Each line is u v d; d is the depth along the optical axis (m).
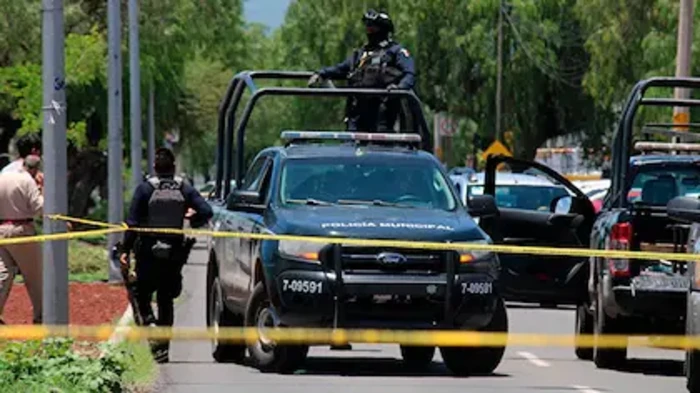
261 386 37.97
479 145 177.88
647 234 42.59
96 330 40.97
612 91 131.38
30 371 33.47
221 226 46.59
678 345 40.97
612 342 42.97
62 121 39.59
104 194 150.25
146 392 36.69
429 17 168.00
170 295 43.22
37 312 49.25
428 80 169.12
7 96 98.94
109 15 75.94
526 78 168.25
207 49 154.38
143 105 134.88
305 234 39.34
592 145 173.88
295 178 42.38
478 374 41.56
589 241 48.06
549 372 42.91
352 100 49.66
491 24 167.62
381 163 43.06
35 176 48.94
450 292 39.38
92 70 101.50
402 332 39.31
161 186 42.84
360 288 39.00
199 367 42.34
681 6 94.88
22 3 106.50
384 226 39.62
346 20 167.12
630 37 130.12
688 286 36.91
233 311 44.38
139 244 42.66
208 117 171.88
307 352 46.50
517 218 49.12
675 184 46.28
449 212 41.84
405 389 37.72
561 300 47.34
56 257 39.88
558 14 169.12
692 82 43.84
